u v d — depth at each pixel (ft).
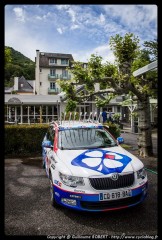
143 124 30.55
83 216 13.78
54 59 182.39
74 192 12.89
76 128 19.35
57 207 15.06
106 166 13.46
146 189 14.12
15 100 89.61
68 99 29.68
